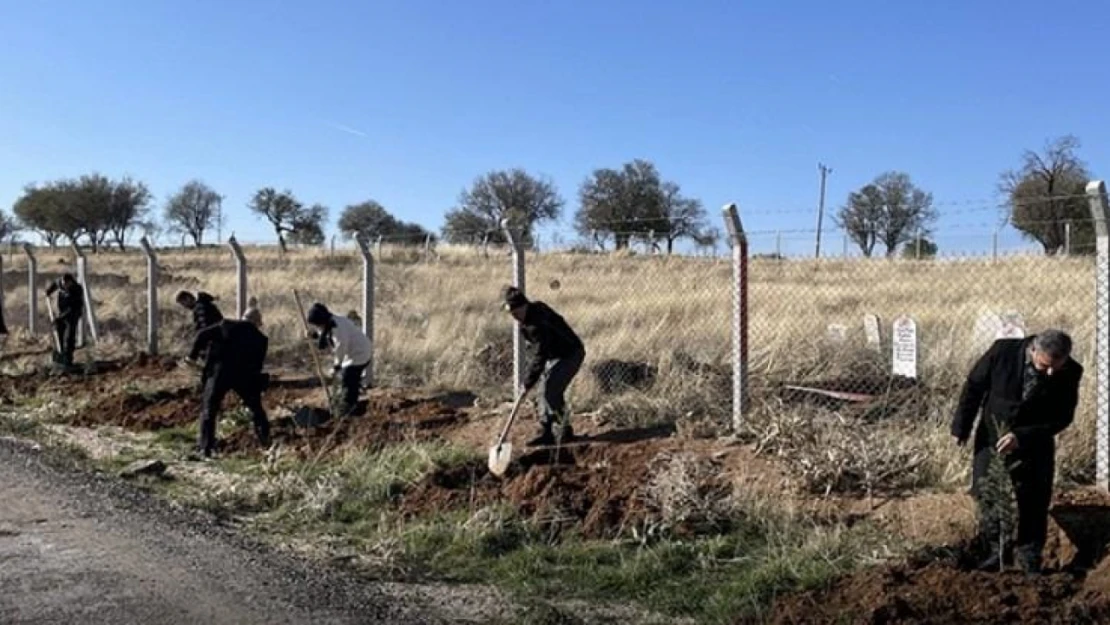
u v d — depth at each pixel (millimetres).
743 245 8828
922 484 7137
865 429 7840
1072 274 13375
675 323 14867
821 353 11086
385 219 63750
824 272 18609
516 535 7047
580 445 8711
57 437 11156
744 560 6340
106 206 64000
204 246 59406
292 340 17109
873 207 38938
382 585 6316
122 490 8688
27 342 19969
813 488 7195
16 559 6750
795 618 5469
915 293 15891
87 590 6137
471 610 5879
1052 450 5887
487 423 9898
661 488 7133
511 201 58531
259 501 8250
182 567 6598
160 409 12141
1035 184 36500
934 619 5273
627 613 5809
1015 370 5844
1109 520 6152
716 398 9680
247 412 11250
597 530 7016
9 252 45406
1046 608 5246
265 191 63938
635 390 10047
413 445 9039
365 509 7887
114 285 31000
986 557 6113
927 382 9664
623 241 29734
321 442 9906
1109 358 6988
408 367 13703
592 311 16641
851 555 6176
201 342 9984
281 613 5766
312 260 35469
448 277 24656
